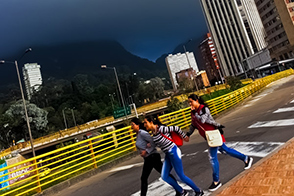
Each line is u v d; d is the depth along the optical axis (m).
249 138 7.27
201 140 9.78
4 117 77.19
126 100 148.75
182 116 16.14
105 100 149.00
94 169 8.95
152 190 4.70
